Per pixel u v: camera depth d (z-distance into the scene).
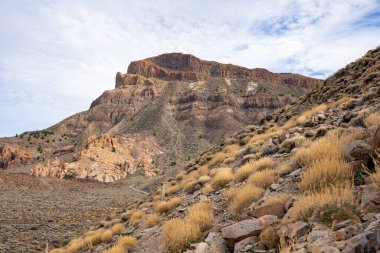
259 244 5.45
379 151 6.38
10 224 48.62
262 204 7.10
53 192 95.19
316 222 5.03
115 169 148.75
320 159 7.82
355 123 12.20
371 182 5.82
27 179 109.12
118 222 22.23
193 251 7.07
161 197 22.25
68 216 58.00
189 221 8.95
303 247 4.32
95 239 18.38
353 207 4.88
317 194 5.83
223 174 14.98
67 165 134.88
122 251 11.52
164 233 9.48
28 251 31.98
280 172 9.79
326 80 36.53
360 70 30.72
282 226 5.29
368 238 3.59
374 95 17.44
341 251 3.72
